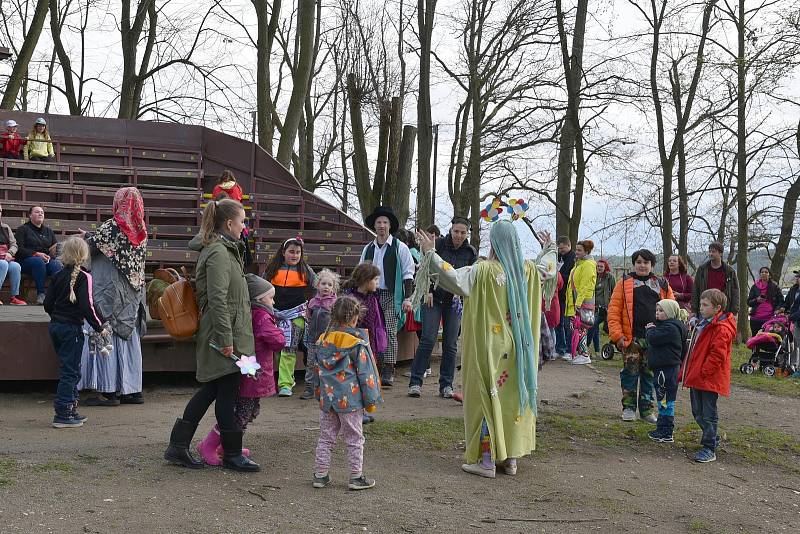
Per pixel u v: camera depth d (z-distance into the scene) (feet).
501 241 20.90
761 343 44.11
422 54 72.23
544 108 78.28
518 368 20.80
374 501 18.15
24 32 96.32
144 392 29.35
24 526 15.29
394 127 64.23
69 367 23.13
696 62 71.05
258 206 55.47
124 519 15.98
